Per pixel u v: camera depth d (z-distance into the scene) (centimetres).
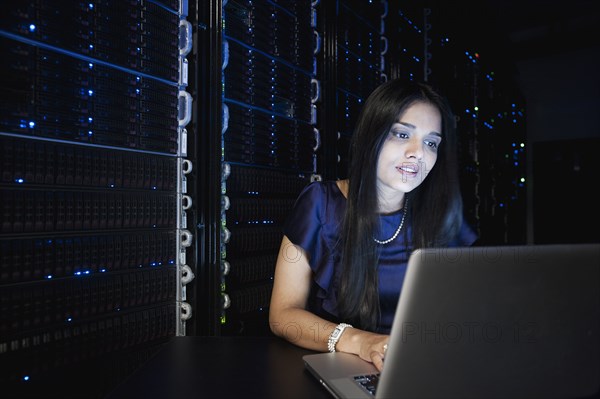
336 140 315
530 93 873
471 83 564
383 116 137
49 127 150
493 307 74
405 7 418
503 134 705
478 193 570
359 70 351
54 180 153
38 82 147
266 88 261
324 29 308
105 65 171
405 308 72
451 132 148
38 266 147
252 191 251
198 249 210
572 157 836
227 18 231
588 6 739
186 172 205
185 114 204
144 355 185
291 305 147
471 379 76
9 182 141
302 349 125
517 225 781
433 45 459
